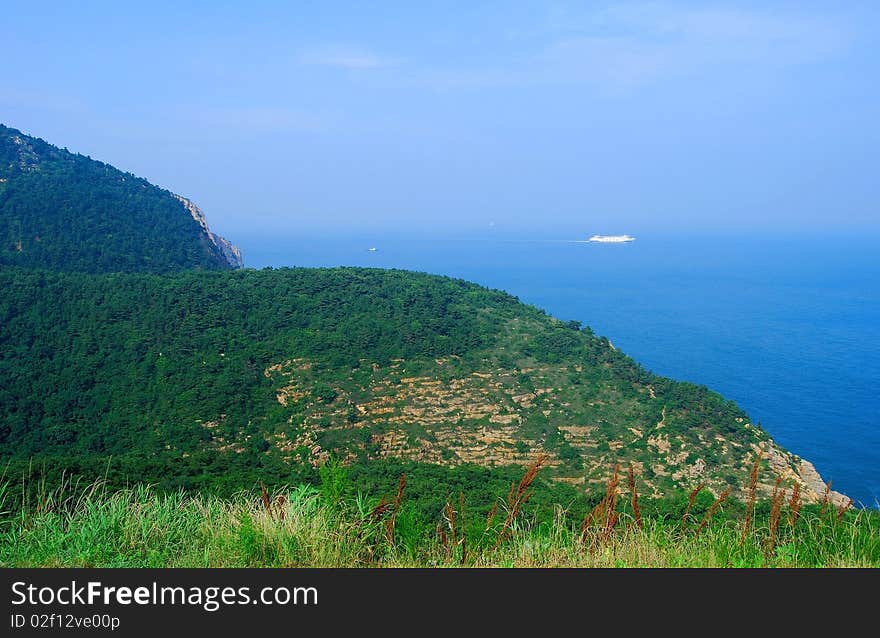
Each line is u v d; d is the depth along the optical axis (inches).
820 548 257.3
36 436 1368.1
